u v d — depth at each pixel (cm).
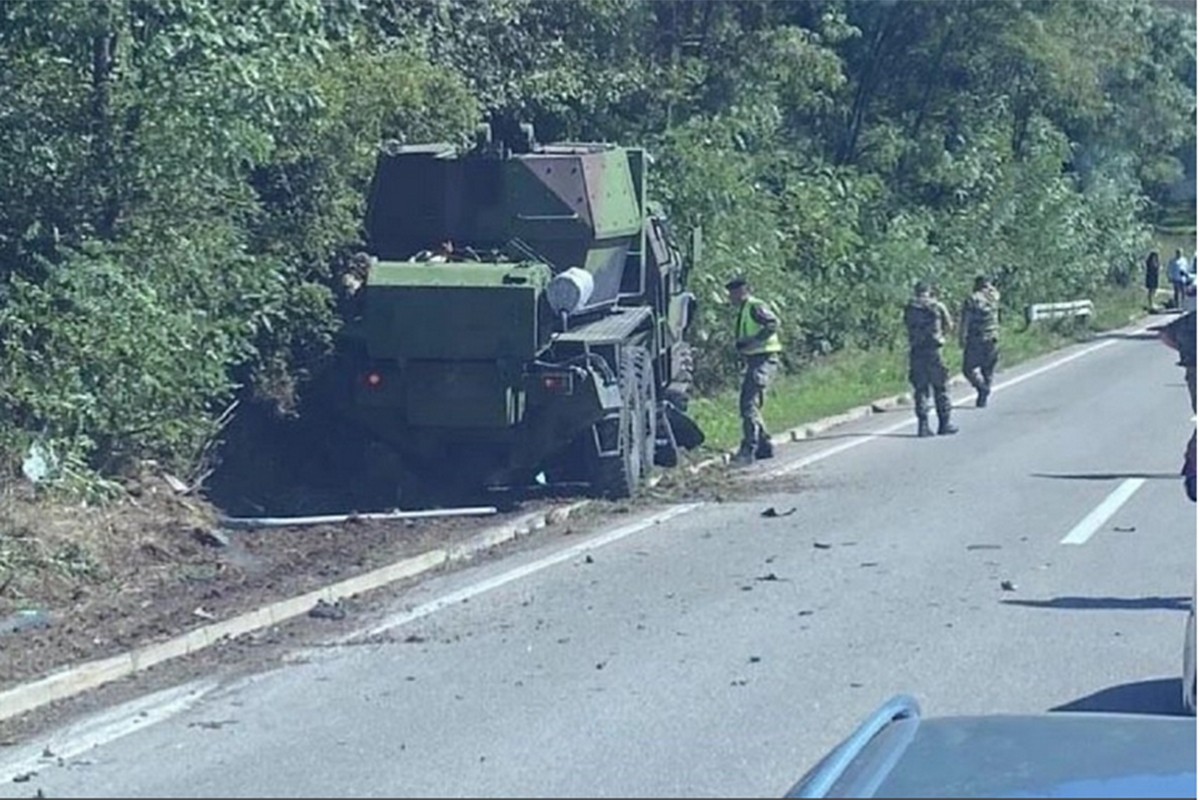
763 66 8675
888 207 10619
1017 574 3195
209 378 3869
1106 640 2641
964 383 8031
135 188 3881
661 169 7231
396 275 4059
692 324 6525
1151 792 819
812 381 7750
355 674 2517
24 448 3475
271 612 2919
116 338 3634
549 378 4075
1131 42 13700
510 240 4428
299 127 4400
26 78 3788
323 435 4403
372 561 3394
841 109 10969
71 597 3080
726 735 2150
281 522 3816
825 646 2628
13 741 2212
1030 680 2398
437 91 5266
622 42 7700
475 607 2989
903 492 4338
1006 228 12106
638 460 4397
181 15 3719
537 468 4294
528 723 2220
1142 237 15500
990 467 4825
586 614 2898
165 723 2277
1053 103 12769
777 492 4400
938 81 11631
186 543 3525
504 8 6700
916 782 845
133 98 3794
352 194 4744
